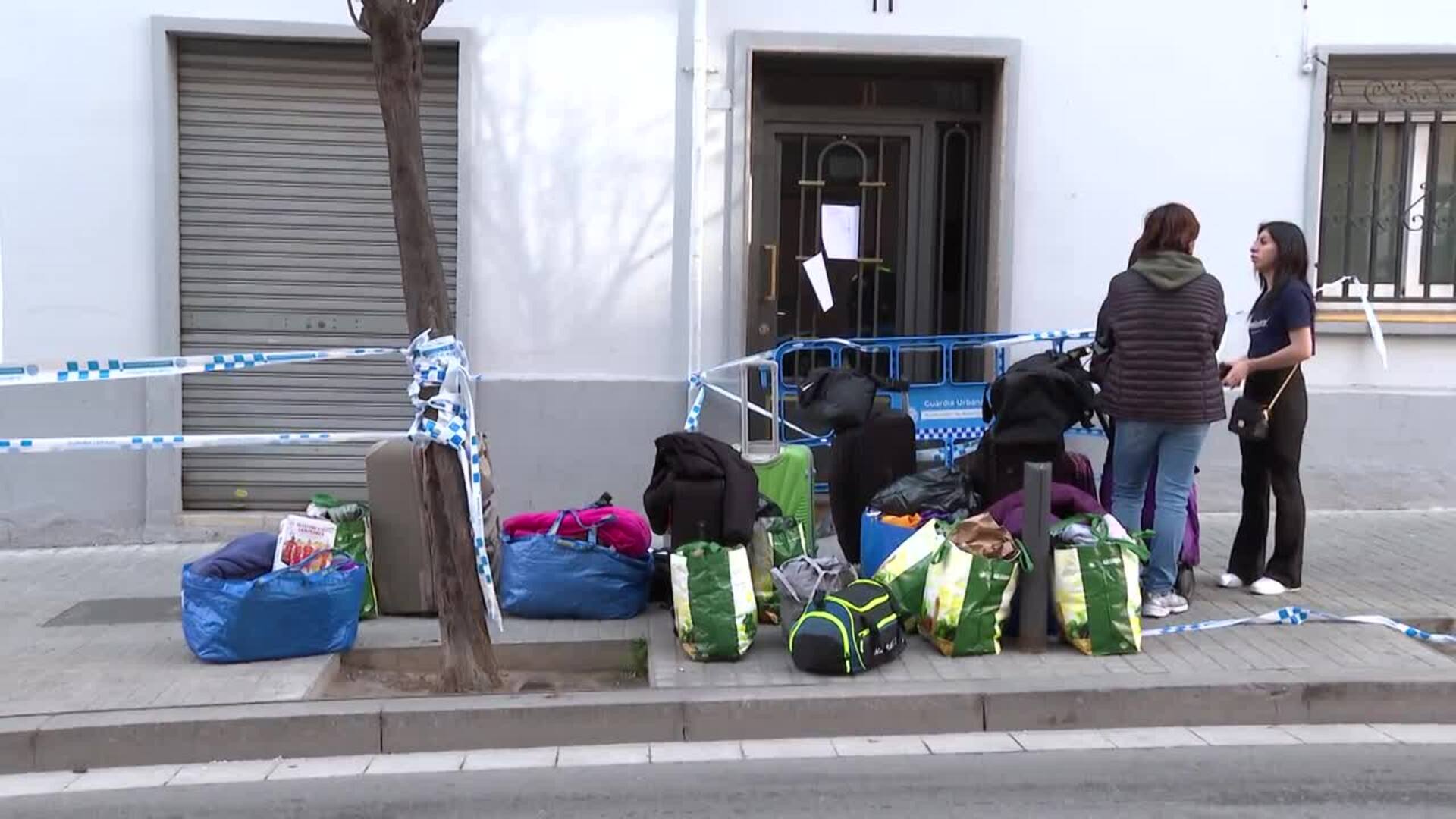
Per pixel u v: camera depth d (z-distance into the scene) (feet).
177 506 25.63
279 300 25.89
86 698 16.05
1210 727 16.02
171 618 20.12
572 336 25.86
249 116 25.50
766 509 19.56
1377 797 13.66
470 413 16.99
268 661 17.61
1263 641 18.01
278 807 13.70
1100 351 19.79
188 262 25.59
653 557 20.63
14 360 24.79
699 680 16.57
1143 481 19.06
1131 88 26.30
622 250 25.79
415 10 16.01
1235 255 26.61
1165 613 19.20
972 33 26.04
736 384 26.12
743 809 13.51
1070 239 26.48
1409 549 23.59
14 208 24.61
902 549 18.26
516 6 25.34
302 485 26.20
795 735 15.85
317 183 25.76
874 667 16.85
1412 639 18.13
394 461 19.90
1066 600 17.44
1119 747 15.28
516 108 25.44
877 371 27.48
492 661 17.11
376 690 17.20
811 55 25.91
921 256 27.55
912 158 27.43
